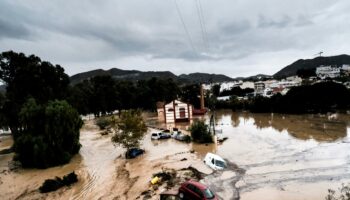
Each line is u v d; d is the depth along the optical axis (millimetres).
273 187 25125
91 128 78812
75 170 35406
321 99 83875
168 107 80438
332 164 31969
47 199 25469
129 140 39625
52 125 39719
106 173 32625
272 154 37688
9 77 65188
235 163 33688
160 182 26734
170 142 49344
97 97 111250
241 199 22469
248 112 104000
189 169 31031
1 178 33719
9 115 57375
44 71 64875
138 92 127375
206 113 102000
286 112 91125
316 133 52688
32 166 38250
